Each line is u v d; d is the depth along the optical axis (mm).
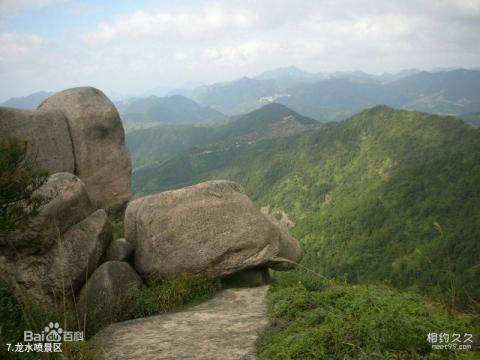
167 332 8641
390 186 144875
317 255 131375
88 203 11555
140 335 8523
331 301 8648
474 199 117625
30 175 7629
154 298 10922
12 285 9391
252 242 12500
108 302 10398
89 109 16984
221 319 9336
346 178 193750
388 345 5941
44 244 10078
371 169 185625
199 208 12500
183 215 12359
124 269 11445
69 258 10398
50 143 15547
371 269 108812
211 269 12219
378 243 120500
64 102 16938
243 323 8945
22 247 9875
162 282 12109
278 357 6367
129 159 18328
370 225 131125
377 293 8695
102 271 10945
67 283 10203
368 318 6629
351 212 142000
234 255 12391
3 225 7219
